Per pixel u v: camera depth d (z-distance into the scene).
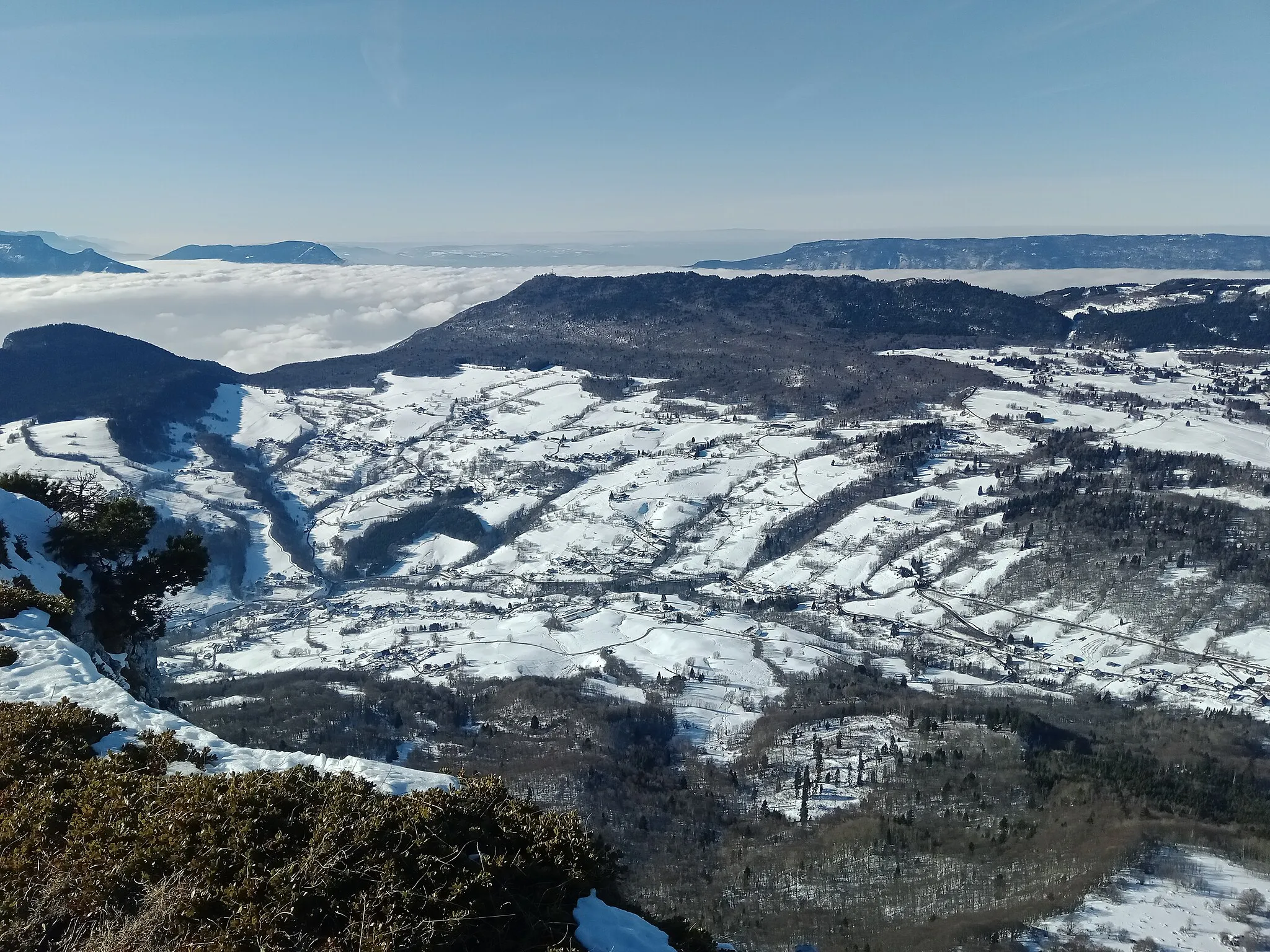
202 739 22.52
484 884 15.65
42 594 33.28
